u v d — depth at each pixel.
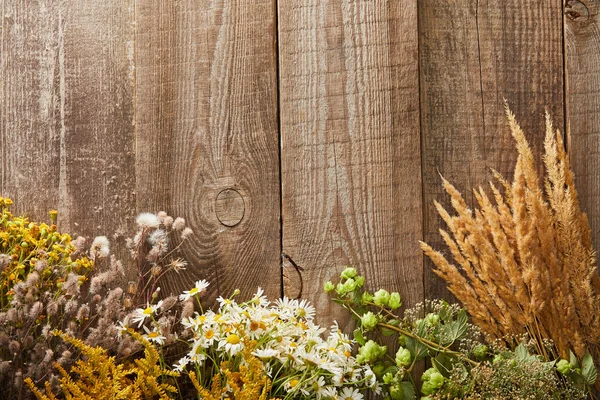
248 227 1.68
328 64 1.68
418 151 1.67
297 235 1.67
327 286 1.63
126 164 1.69
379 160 1.67
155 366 1.41
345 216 1.67
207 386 1.58
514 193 1.58
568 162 1.62
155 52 1.69
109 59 1.69
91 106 1.69
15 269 1.50
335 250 1.67
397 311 1.66
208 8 1.69
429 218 1.68
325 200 1.67
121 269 1.54
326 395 1.46
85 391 1.44
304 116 1.68
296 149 1.68
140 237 1.58
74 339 1.37
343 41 1.68
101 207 1.68
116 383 1.36
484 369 1.51
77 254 1.67
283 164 1.68
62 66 1.69
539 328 1.60
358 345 1.65
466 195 1.69
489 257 1.59
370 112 1.67
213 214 1.68
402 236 1.67
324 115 1.68
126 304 1.53
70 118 1.69
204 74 1.69
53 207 1.68
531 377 1.50
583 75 1.69
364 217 1.67
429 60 1.69
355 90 1.67
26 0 1.69
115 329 1.45
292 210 1.67
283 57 1.68
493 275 1.59
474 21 1.70
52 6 1.70
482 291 1.59
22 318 1.44
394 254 1.67
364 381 1.60
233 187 1.68
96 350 1.37
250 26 1.69
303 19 1.68
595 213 1.67
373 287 1.66
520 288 1.57
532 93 1.69
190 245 1.68
